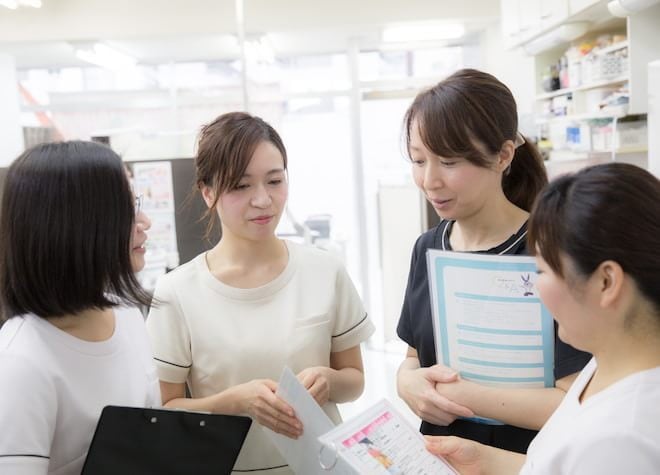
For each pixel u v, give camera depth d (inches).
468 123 35.7
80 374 32.4
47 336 31.4
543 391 35.2
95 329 34.8
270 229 46.1
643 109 94.1
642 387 22.8
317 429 36.0
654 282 22.4
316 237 198.2
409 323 46.1
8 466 26.9
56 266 30.6
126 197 32.5
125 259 32.8
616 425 22.1
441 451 34.5
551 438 26.5
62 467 31.3
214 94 209.0
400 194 160.9
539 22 122.1
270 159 44.4
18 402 28.1
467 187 37.3
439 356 39.3
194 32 175.6
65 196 30.3
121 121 211.5
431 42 196.2
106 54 187.9
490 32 184.7
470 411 36.6
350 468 31.4
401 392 41.2
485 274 36.4
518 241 39.1
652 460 21.0
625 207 22.6
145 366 39.2
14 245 30.5
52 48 187.2
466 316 37.4
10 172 31.0
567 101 123.0
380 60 198.1
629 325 23.6
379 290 203.8
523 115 150.3
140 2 175.2
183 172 112.1
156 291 48.5
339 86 200.7
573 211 23.5
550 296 25.2
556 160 128.1
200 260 49.6
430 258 38.4
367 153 198.5
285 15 175.8
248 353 46.1
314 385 42.8
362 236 198.4
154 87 209.8
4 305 31.4
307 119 204.4
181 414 31.1
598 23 113.2
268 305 47.6
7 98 183.8
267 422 39.3
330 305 48.8
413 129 38.4
